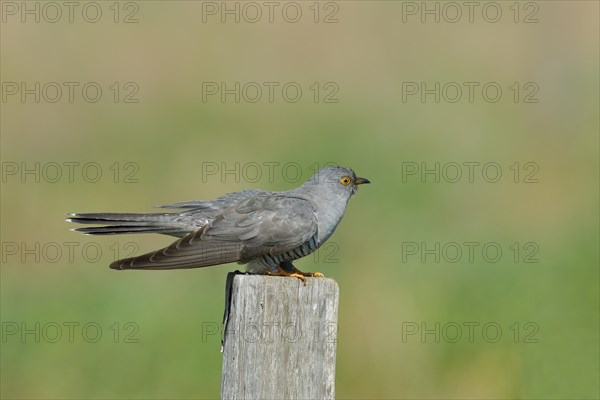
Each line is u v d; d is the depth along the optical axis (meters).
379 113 16.39
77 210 13.98
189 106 16.45
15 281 12.81
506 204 14.55
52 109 16.12
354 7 18.48
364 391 11.43
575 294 11.91
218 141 15.62
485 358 11.36
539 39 18.34
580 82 17.41
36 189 14.43
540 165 15.53
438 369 11.42
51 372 11.23
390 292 12.25
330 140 15.60
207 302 12.27
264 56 17.73
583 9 18.62
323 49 18.02
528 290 12.04
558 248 12.99
